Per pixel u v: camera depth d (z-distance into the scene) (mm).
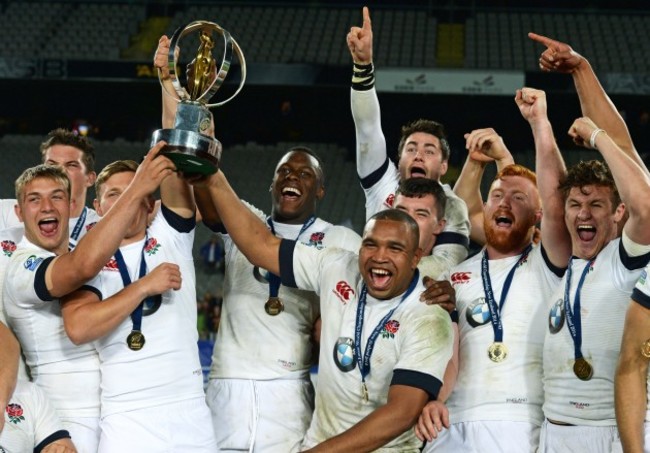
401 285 8789
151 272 8969
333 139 45781
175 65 8492
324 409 9062
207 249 35281
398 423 8250
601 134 8617
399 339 8688
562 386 8875
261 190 42500
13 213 11562
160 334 9203
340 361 8859
